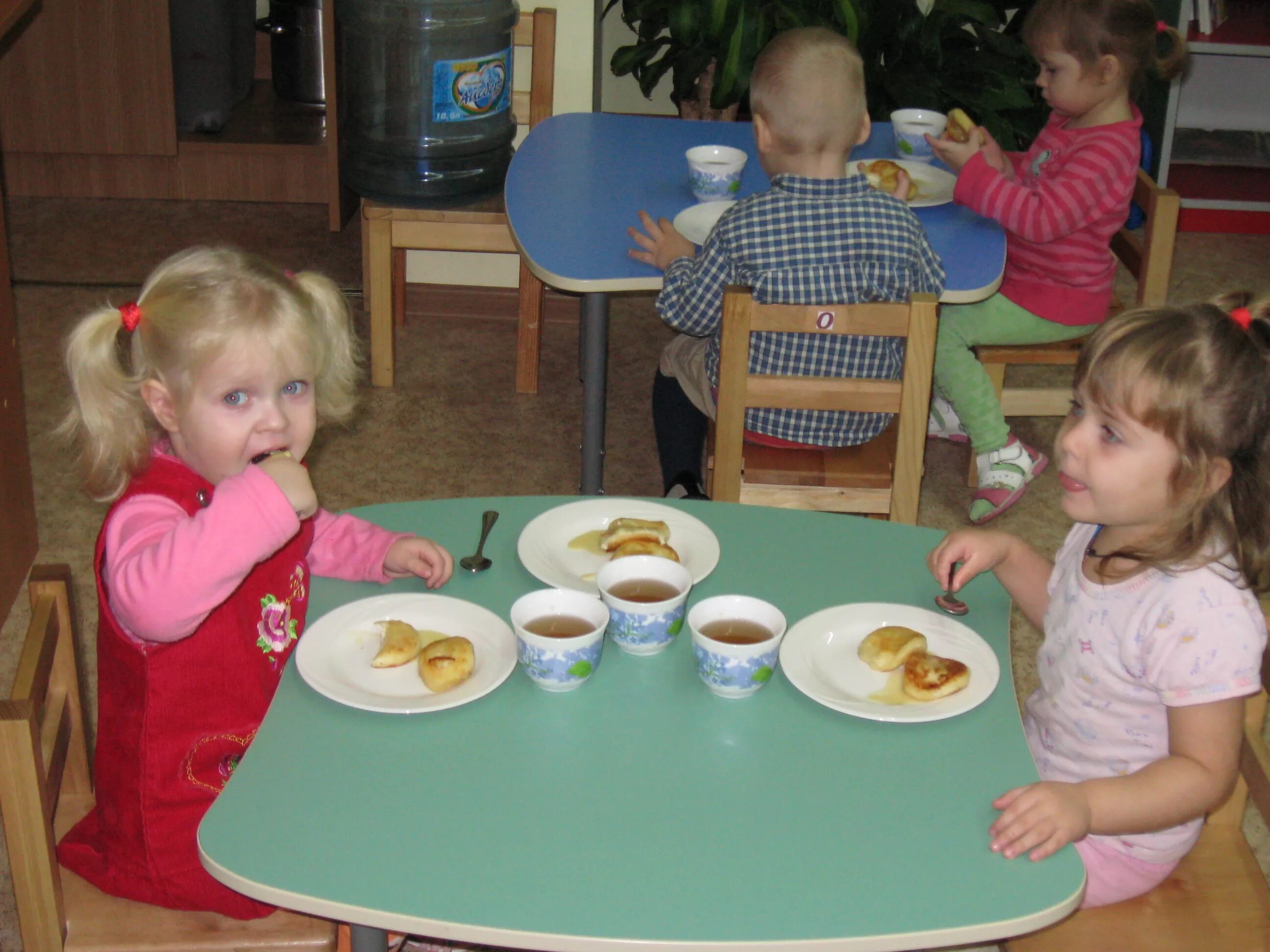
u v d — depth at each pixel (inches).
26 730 45.9
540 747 46.9
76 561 107.5
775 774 46.0
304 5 176.1
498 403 136.4
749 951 39.1
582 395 139.1
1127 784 48.8
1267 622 52.1
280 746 46.5
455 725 47.9
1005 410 120.2
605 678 51.0
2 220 98.4
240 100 184.5
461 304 152.9
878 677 51.4
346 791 44.5
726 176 101.1
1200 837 60.5
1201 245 175.9
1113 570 54.6
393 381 137.9
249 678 55.0
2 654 97.0
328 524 59.0
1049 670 58.6
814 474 92.2
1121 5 102.1
